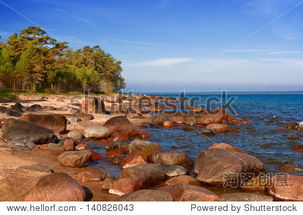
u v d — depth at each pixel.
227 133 17.19
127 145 11.95
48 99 43.44
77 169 8.93
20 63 55.53
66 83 72.00
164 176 8.23
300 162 10.58
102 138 14.41
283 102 60.09
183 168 8.75
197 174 8.55
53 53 74.38
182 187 6.35
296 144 13.97
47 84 67.00
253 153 12.06
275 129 18.69
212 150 9.11
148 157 10.02
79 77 73.69
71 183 6.07
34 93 54.88
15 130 11.38
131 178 7.26
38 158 9.61
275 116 27.39
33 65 58.19
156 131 17.73
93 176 7.90
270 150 12.65
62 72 70.31
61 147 11.38
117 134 14.85
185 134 16.73
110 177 8.01
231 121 21.83
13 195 6.01
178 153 9.77
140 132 15.75
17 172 7.34
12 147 10.34
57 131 14.73
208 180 7.71
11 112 19.50
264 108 39.88
